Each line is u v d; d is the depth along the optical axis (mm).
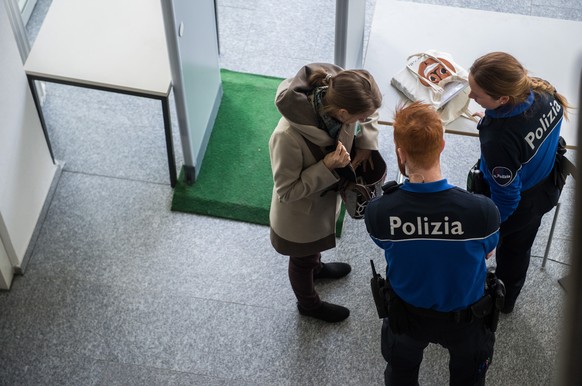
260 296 3352
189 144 3613
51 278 3404
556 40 3277
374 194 2578
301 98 2230
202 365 3111
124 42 3525
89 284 3385
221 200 3730
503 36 3293
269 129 4066
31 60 3396
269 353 3146
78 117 4094
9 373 3072
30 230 3477
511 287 3037
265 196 3750
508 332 3178
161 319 3264
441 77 2996
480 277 2234
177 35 3143
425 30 3314
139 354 3139
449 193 2047
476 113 2949
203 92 3750
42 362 3107
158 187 3801
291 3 4738
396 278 2240
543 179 2592
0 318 3250
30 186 3451
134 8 3689
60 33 3551
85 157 3908
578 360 297
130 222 3645
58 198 3727
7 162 3178
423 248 2086
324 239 2682
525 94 2305
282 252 2734
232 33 4602
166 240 3576
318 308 3174
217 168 3873
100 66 3414
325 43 4562
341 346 3164
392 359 2559
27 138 3375
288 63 4449
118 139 4004
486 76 2264
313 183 2354
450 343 2344
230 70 4379
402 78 3023
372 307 3293
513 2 4711
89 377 3064
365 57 3195
